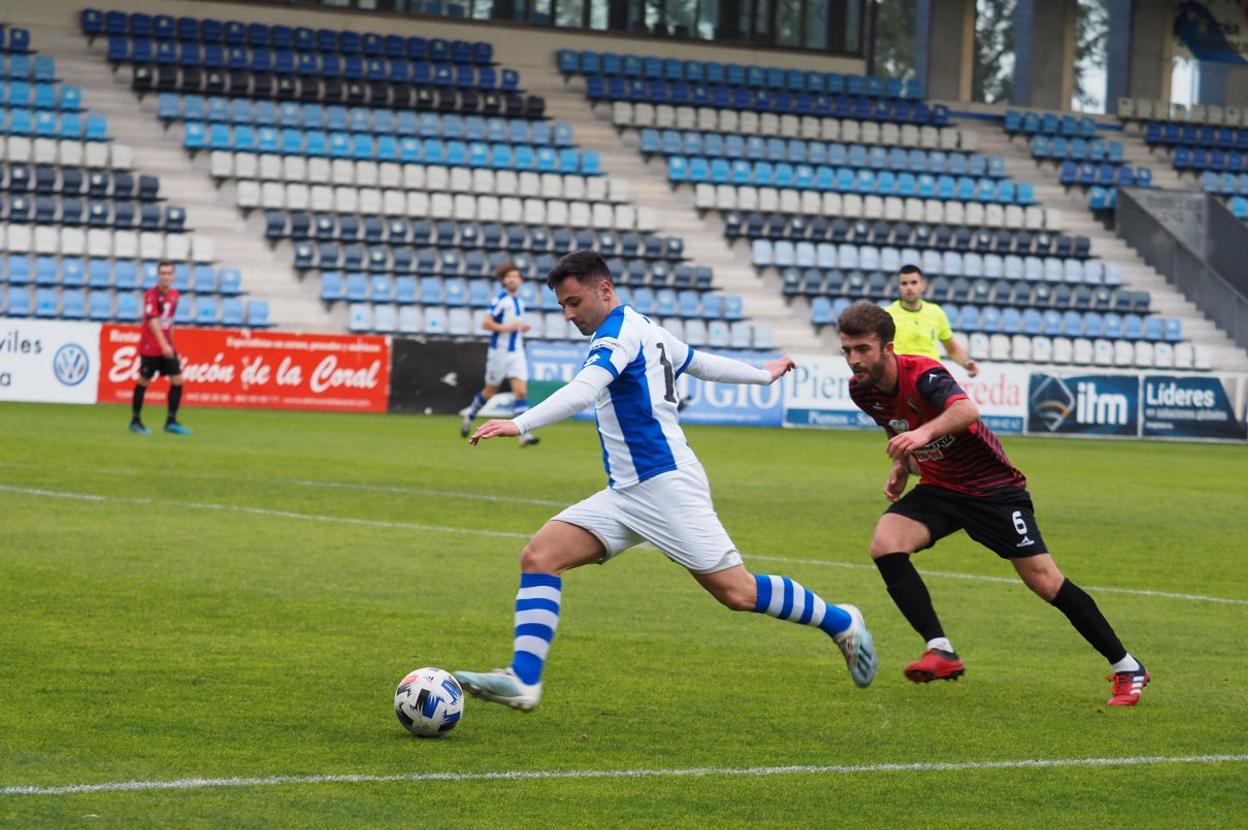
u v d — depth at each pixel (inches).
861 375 633.6
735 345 3014.3
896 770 515.2
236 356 2447.1
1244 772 526.9
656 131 3415.4
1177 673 706.2
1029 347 3211.1
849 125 3612.2
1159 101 4168.3
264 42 3275.1
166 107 3065.9
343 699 594.6
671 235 3255.4
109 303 2701.8
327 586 863.1
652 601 863.1
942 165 3592.5
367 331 2819.9
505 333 1998.0
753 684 652.7
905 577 634.2
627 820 447.8
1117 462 2129.7
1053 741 565.3
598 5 3627.0
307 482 1397.6
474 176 3137.3
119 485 1305.4
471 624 765.3
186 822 430.9
